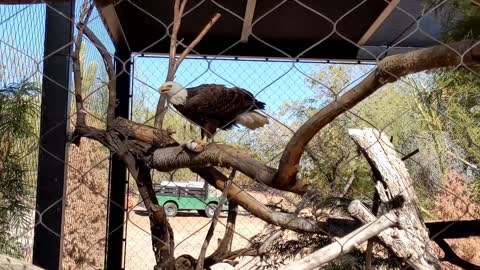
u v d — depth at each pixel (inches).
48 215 141.1
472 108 233.6
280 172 119.7
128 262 287.4
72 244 180.1
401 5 213.2
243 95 179.2
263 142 196.1
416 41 258.7
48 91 145.0
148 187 160.4
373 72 98.1
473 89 198.1
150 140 159.0
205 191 229.6
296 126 212.4
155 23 243.0
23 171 143.7
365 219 134.5
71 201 177.3
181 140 192.2
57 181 142.3
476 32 142.5
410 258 127.2
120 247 247.4
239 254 167.8
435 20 172.9
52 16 145.9
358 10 230.5
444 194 251.4
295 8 230.2
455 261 179.9
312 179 188.2
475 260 261.6
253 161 131.5
